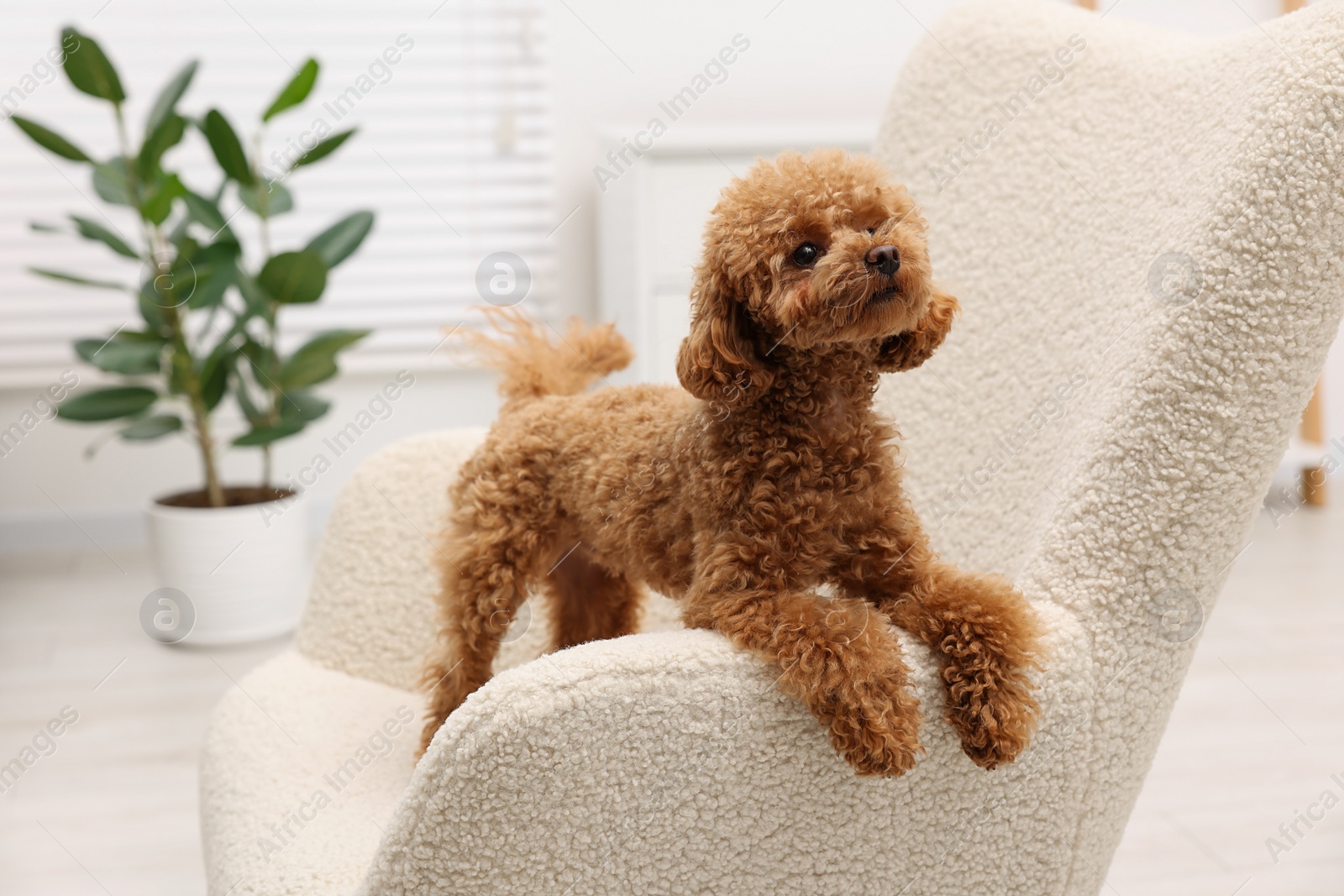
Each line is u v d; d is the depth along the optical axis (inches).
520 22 117.4
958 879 35.3
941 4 119.4
